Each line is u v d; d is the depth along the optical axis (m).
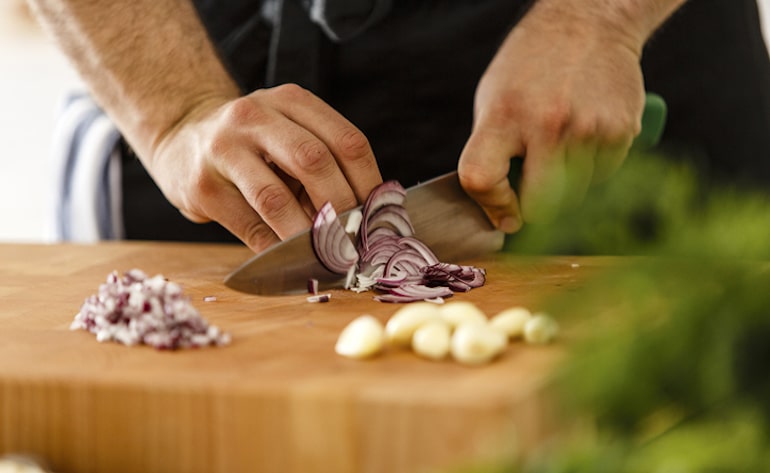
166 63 1.07
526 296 0.96
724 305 0.53
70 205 1.31
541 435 0.77
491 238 1.06
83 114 1.30
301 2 1.21
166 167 1.06
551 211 0.52
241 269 0.97
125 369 0.82
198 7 1.26
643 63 1.22
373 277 0.99
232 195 1.03
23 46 2.77
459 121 1.23
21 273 1.07
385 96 1.23
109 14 1.06
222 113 1.02
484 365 0.81
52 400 0.81
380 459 0.77
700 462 0.49
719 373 0.53
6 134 2.61
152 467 0.80
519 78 1.03
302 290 0.98
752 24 1.23
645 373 0.52
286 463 0.78
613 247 0.52
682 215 0.52
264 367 0.82
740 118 1.23
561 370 0.52
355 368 0.81
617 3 1.05
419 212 1.02
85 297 0.99
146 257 1.12
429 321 0.83
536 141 1.01
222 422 0.79
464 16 1.20
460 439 0.77
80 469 0.81
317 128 1.00
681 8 1.20
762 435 0.52
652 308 0.52
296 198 1.02
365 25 1.19
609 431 0.54
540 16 1.06
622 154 1.04
